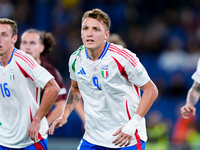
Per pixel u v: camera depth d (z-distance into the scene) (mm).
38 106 15398
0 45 14375
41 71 14656
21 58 14633
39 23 46000
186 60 38656
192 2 46594
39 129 15344
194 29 43906
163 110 33500
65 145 28250
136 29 44375
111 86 13859
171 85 36344
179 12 45812
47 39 19969
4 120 15312
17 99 14812
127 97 14047
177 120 29781
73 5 45969
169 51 39469
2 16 46188
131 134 13195
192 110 17828
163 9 46531
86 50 14359
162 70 38344
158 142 28609
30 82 14898
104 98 14117
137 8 46656
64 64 41844
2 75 14711
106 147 14500
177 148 27594
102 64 13859
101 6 45188
